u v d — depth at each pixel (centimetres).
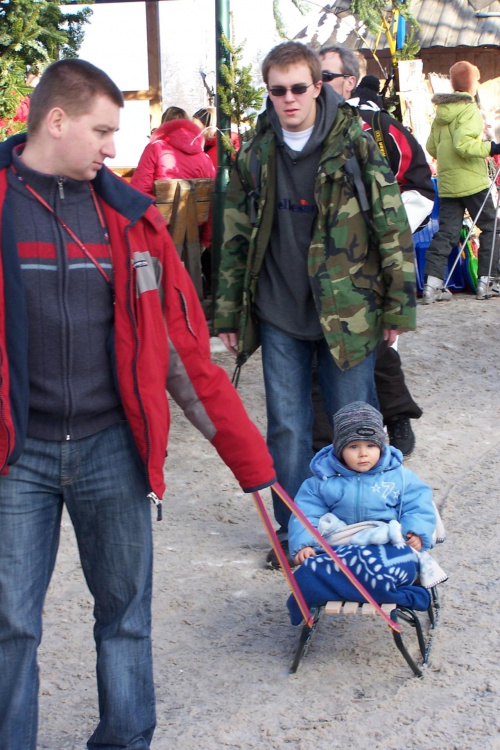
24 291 237
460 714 316
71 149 236
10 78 565
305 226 405
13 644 247
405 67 1037
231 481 543
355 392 416
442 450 583
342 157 394
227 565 438
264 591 412
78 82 234
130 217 247
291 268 409
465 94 946
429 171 520
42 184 240
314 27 966
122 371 247
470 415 647
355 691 333
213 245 768
